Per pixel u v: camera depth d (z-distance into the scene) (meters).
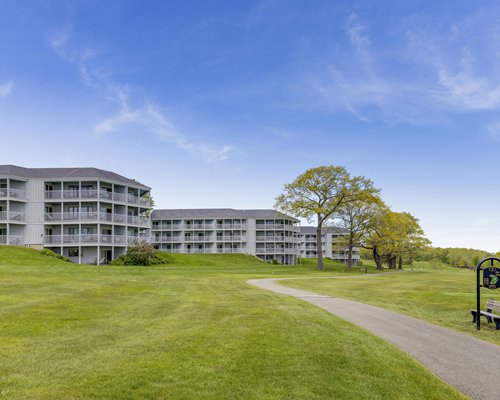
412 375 7.56
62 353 8.54
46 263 40.00
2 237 48.88
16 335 10.11
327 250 122.19
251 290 22.52
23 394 6.34
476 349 10.02
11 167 52.41
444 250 159.75
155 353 8.60
